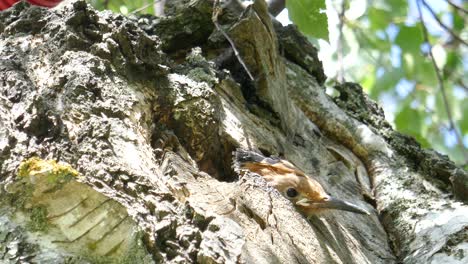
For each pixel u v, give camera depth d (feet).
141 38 7.24
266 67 7.64
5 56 7.14
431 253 7.29
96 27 7.23
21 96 7.02
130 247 6.78
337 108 7.88
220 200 7.03
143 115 7.15
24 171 6.81
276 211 7.07
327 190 7.55
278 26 7.98
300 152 7.64
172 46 7.75
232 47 7.65
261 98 7.63
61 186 6.81
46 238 6.79
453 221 7.38
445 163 7.70
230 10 7.78
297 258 7.00
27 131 6.94
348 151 7.77
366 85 9.21
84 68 7.11
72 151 6.92
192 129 7.28
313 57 7.99
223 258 6.82
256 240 6.97
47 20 7.25
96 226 6.79
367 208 7.55
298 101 7.82
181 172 7.09
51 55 7.15
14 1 7.54
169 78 7.30
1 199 6.82
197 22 7.77
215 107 7.34
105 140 6.96
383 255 7.37
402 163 7.72
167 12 7.86
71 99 7.03
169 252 6.79
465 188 7.55
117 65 7.19
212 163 7.38
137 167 6.94
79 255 6.77
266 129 7.56
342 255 7.24
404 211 7.50
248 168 7.38
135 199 6.85
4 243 6.78
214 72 7.51
